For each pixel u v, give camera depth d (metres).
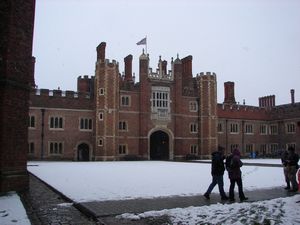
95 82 39.03
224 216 7.43
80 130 38.75
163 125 41.75
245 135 49.88
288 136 49.19
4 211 8.21
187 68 45.12
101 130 37.81
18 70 12.05
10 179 11.37
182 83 45.12
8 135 11.45
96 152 37.69
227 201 9.80
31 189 12.80
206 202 9.64
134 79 46.44
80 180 15.39
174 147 42.25
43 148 36.91
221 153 10.42
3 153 11.20
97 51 39.91
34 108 36.84
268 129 52.25
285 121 49.72
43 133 37.03
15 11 11.96
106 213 8.12
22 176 12.04
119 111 39.94
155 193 11.32
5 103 11.39
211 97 44.25
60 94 38.28
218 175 10.26
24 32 12.45
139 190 12.03
